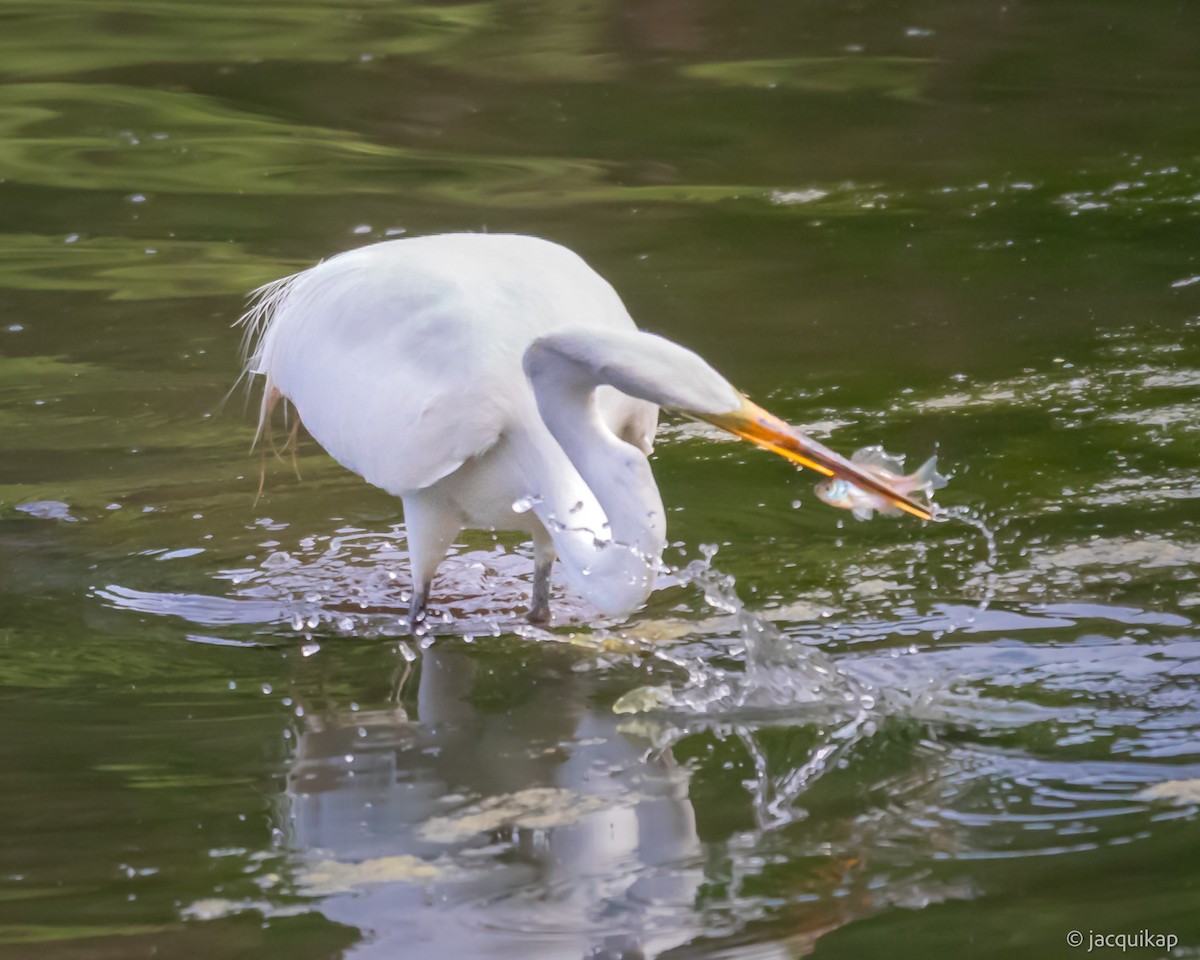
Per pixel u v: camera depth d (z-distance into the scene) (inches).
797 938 229.0
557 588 378.6
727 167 714.2
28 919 237.5
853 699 310.7
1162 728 294.4
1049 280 574.6
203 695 320.5
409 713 311.1
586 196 676.7
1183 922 228.8
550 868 250.7
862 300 561.0
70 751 293.7
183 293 573.0
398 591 377.1
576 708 312.2
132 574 382.9
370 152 735.7
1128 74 836.0
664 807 270.5
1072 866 246.7
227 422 478.9
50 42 911.0
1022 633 336.8
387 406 345.4
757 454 450.3
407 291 349.1
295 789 278.7
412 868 251.3
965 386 483.8
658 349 291.9
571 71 862.5
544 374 305.4
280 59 884.6
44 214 654.5
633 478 308.7
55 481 438.0
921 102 800.3
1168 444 435.8
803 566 374.9
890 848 253.8
